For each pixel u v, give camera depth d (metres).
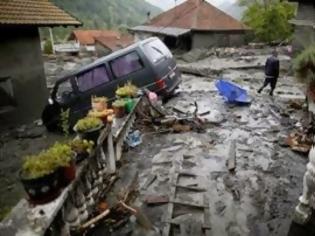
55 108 10.37
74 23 13.66
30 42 12.56
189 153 6.62
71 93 10.05
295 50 16.47
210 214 4.56
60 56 31.44
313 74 4.38
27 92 12.62
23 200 3.41
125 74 9.56
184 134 7.74
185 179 5.57
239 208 4.70
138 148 6.91
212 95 11.96
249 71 19.58
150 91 9.44
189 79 17.28
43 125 12.06
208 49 26.77
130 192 5.05
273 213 4.57
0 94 11.76
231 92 10.48
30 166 3.29
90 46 52.59
